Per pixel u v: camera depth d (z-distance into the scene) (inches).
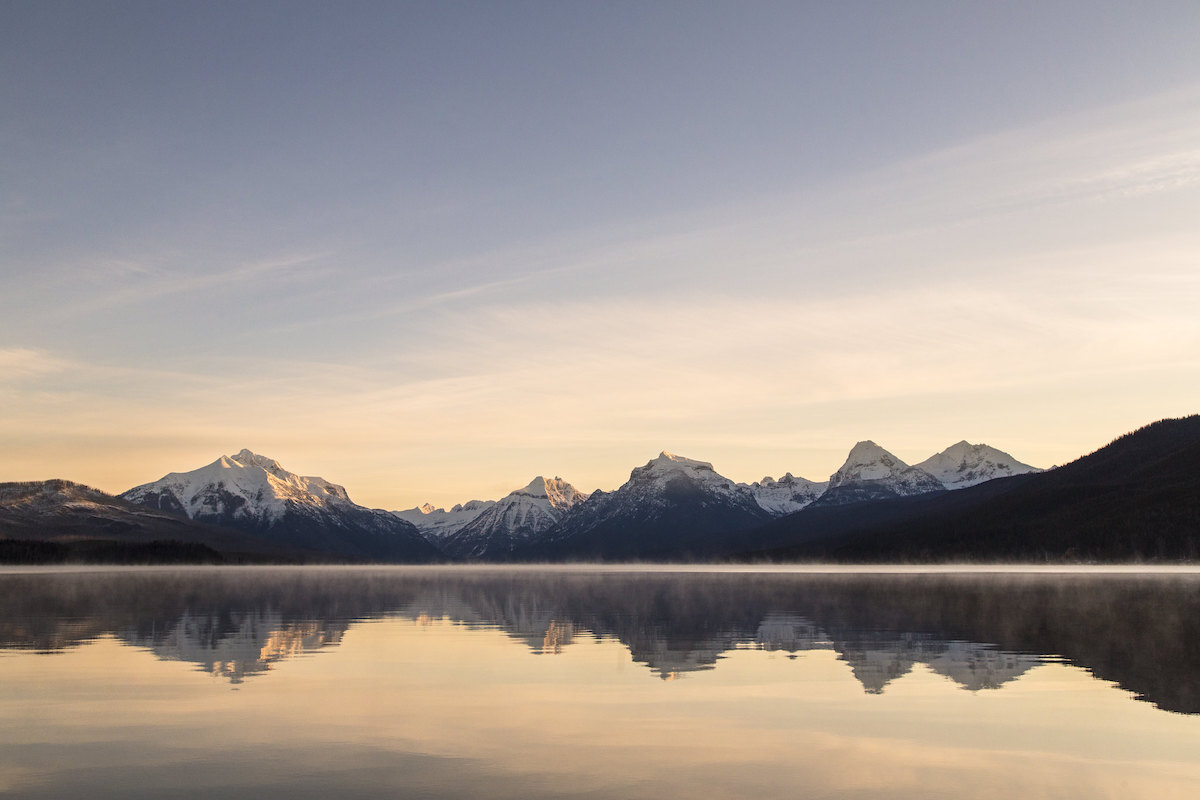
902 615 2303.2
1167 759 832.3
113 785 762.8
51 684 1234.6
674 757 847.1
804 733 939.3
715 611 2546.8
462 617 2369.6
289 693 1170.0
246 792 743.1
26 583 4950.8
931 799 723.4
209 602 3024.1
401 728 965.8
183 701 1113.4
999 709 1047.6
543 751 869.8
